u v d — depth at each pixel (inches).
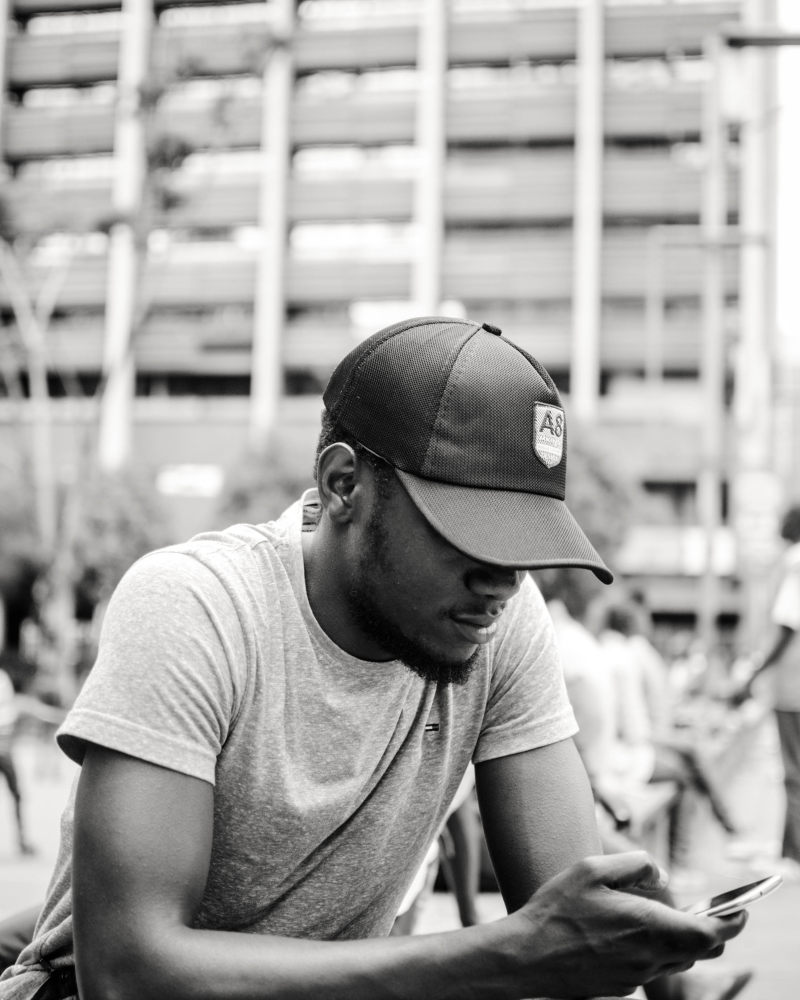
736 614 1897.1
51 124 2031.3
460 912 184.4
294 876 75.7
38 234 901.2
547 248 1963.6
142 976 65.1
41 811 499.5
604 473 1461.6
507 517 68.2
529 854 78.4
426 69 1984.5
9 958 99.0
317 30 2006.6
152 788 67.6
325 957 64.6
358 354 72.1
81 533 1412.4
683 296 1925.4
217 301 2000.5
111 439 1994.3
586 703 215.3
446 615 69.4
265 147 1993.1
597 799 216.2
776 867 326.3
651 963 62.0
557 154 1978.3
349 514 71.7
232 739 72.3
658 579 1923.0
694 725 455.8
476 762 81.2
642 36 1972.2
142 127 847.7
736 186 1931.6
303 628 73.5
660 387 1929.1
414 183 1983.3
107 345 1993.1
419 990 63.4
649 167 1953.7
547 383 71.7
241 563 74.2
